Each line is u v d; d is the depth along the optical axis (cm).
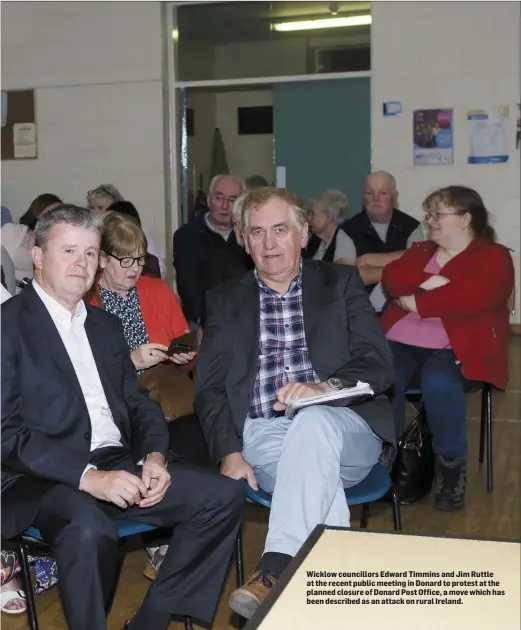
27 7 704
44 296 208
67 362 203
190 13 706
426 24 660
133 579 261
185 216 730
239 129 724
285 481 206
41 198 525
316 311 237
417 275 328
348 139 697
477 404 485
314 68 696
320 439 207
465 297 313
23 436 193
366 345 235
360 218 420
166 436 218
